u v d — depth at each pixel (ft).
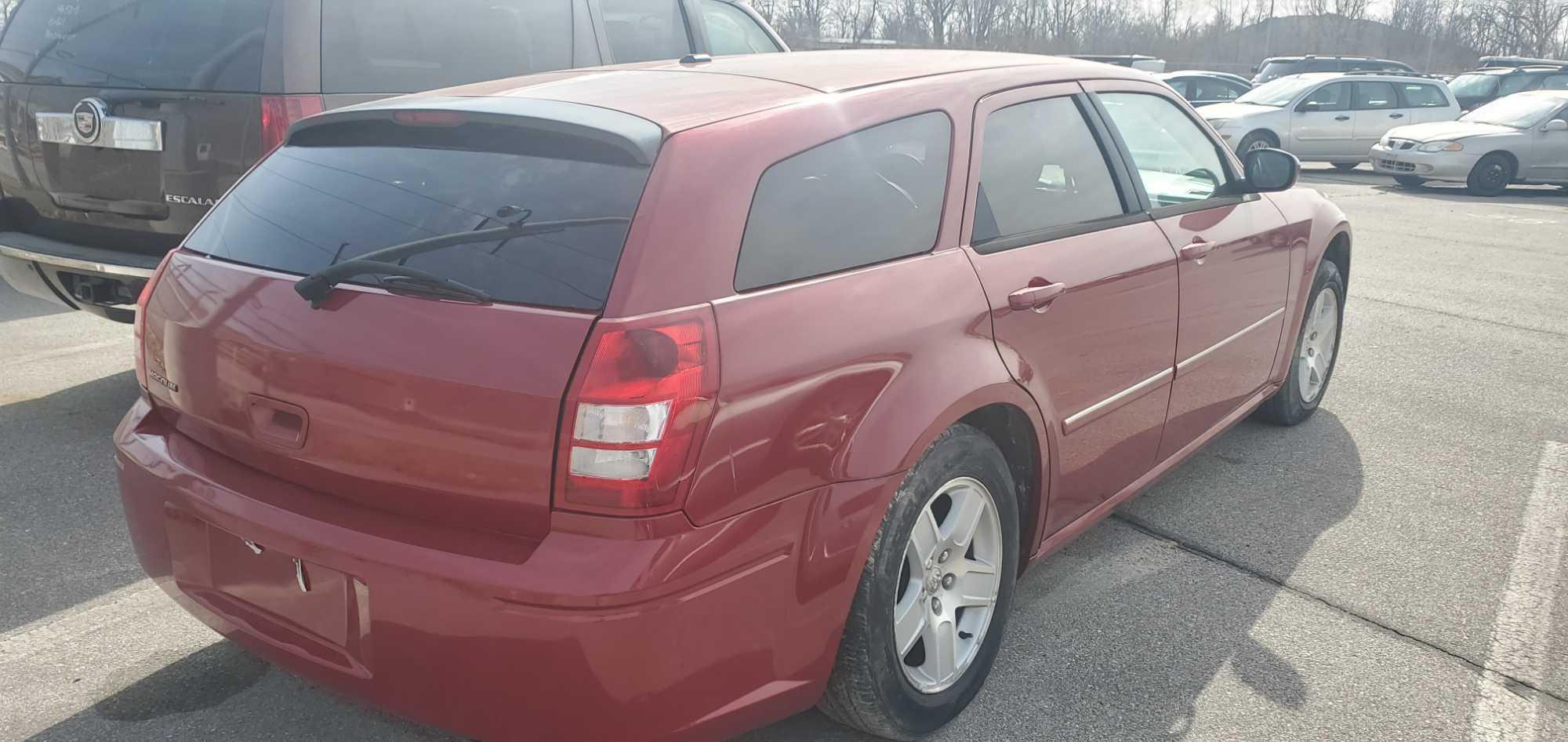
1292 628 10.23
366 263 6.78
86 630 9.75
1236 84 71.41
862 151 7.98
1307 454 14.84
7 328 19.69
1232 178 13.02
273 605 7.18
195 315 7.60
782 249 7.13
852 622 7.42
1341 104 58.44
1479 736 8.64
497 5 16.65
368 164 7.86
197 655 9.41
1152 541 12.08
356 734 8.36
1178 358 11.24
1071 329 9.27
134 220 14.03
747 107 7.66
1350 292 26.18
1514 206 45.75
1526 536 12.30
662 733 6.43
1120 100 11.23
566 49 17.87
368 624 6.59
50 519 11.87
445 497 6.48
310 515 6.84
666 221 6.60
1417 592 10.98
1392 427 15.99
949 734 8.51
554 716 6.24
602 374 6.11
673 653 6.28
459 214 7.08
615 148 7.02
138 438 8.10
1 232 15.20
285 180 8.16
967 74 9.41
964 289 8.22
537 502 6.22
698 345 6.34
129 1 14.24
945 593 8.45
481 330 6.39
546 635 6.06
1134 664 9.58
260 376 7.10
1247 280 12.66
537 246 6.68
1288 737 8.57
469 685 6.34
